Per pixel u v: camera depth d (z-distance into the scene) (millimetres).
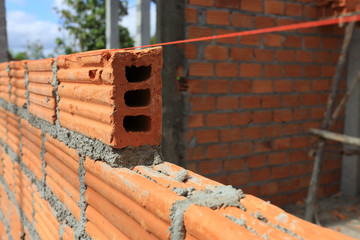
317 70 4766
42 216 2154
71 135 1620
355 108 5098
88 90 1379
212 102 3955
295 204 4746
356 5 4105
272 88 4391
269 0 4223
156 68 1271
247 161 4297
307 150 4785
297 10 4461
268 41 4281
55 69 1749
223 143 4082
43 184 2129
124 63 1201
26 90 2393
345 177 5266
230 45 3992
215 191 1065
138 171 1260
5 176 3400
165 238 941
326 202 4980
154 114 1308
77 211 1589
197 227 832
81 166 1513
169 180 1174
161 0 3518
